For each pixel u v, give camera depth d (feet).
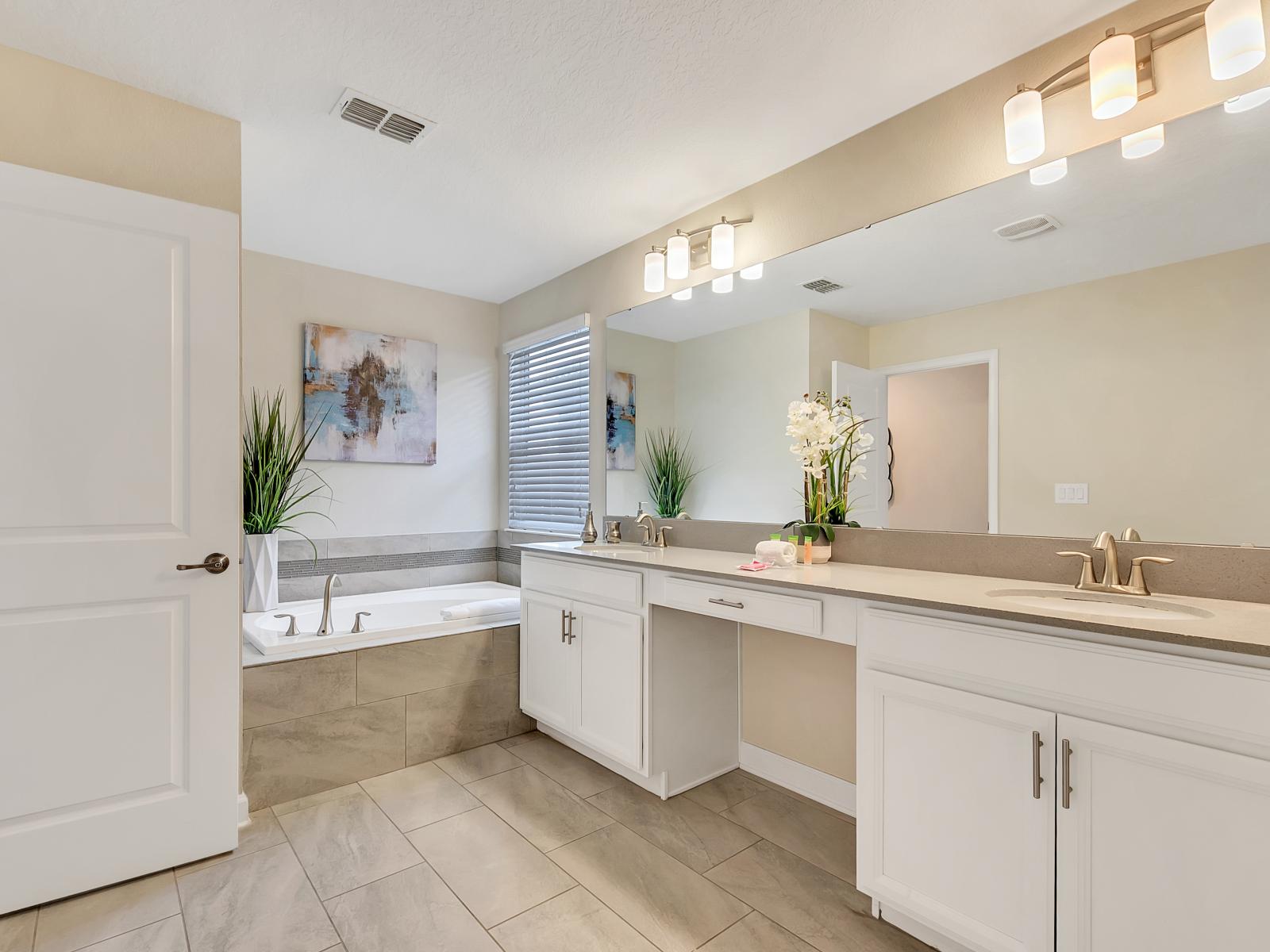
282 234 9.82
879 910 5.54
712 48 5.79
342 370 11.24
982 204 6.20
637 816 7.37
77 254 5.83
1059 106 5.72
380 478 11.79
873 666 5.31
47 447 5.71
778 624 6.09
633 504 10.09
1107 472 5.50
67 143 6.11
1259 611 4.52
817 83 6.28
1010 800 4.46
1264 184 4.80
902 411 6.82
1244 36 4.34
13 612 5.55
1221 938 3.64
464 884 6.04
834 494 7.47
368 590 11.59
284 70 6.13
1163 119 5.19
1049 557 5.82
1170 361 5.20
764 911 5.67
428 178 8.16
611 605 8.08
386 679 8.54
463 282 12.09
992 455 6.18
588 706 8.43
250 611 9.81
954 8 5.27
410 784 8.18
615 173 8.02
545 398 12.14
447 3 5.26
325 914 5.61
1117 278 5.45
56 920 5.49
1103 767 4.06
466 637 9.32
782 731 8.21
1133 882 3.94
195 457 6.37
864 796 5.34
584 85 6.31
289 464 10.28
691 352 9.11
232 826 6.54
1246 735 3.57
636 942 5.27
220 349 6.49
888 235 6.89
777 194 8.00
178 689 6.28
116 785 5.97
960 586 5.60
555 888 5.99
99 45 5.82
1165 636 3.78
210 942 5.25
